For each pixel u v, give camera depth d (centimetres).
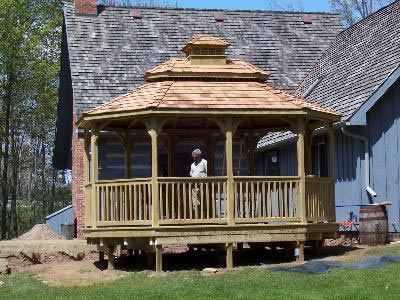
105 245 1675
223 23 3070
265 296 1231
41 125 4469
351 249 1781
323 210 1736
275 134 2491
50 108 4169
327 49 2922
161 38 2905
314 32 3120
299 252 1669
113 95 2584
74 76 2633
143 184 1609
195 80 1766
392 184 1964
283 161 2520
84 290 1406
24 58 3719
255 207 1662
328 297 1198
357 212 2000
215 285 1361
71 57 2719
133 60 2761
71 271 1720
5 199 3988
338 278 1346
